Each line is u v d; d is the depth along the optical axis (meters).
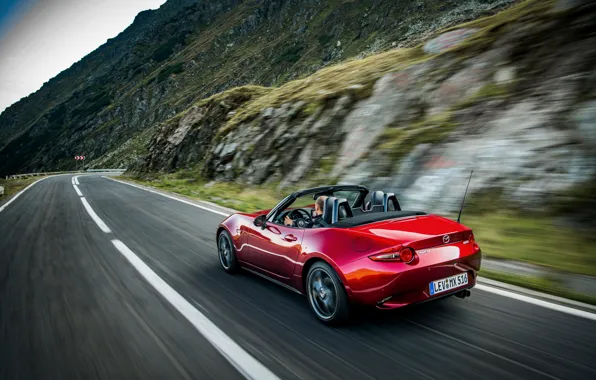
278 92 22.48
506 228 6.18
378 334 3.31
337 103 14.49
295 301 4.16
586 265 4.67
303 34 151.25
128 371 2.88
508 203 6.76
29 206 14.73
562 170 6.56
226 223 5.25
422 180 8.60
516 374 2.63
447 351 2.97
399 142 10.31
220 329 3.52
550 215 6.06
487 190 7.27
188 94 160.50
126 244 7.20
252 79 140.25
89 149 167.75
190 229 8.49
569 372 2.63
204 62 187.00
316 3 175.50
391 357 2.92
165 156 29.98
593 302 3.84
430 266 3.23
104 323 3.75
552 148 7.00
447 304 3.90
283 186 13.79
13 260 6.46
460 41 12.49
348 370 2.76
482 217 6.77
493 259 5.34
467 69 10.68
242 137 19.48
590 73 7.58
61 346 3.33
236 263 5.12
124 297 4.43
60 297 4.53
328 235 3.61
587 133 6.74
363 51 92.25
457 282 3.48
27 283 5.14
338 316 3.41
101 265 5.83
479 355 2.89
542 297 4.01
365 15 129.88
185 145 28.52
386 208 4.33
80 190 21.22
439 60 11.97
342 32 127.44
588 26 8.45
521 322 3.43
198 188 18.09
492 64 10.09
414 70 12.54
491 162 7.70
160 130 34.69
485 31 11.59
